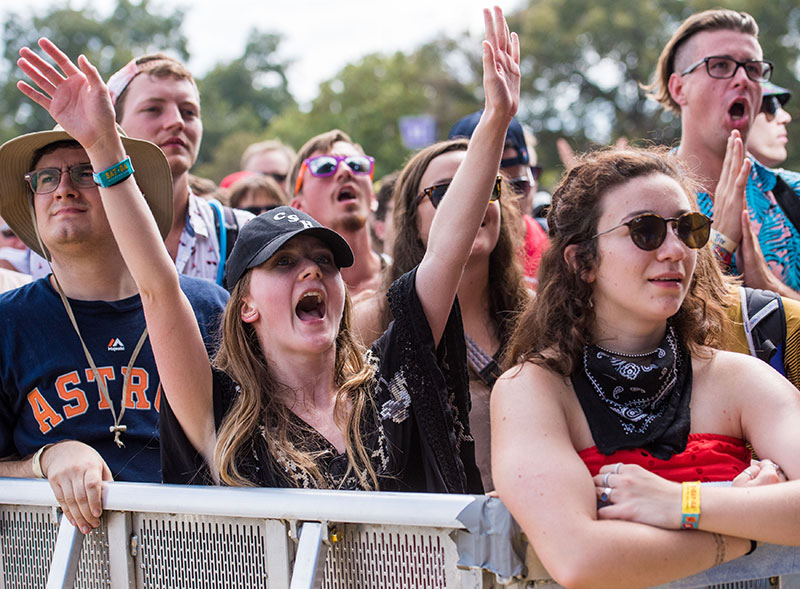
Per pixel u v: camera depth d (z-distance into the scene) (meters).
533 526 2.69
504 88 3.65
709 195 5.28
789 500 2.69
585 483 2.78
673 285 3.04
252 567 3.05
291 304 3.60
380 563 2.85
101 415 4.02
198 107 5.92
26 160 4.22
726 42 5.38
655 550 2.62
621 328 3.15
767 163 6.37
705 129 5.46
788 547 2.82
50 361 4.04
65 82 3.47
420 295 3.71
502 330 4.82
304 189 6.71
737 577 2.77
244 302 3.71
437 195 4.87
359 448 3.47
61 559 3.37
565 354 3.10
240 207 8.86
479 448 4.43
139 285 3.47
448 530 2.72
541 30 67.19
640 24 64.94
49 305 4.16
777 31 52.75
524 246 5.59
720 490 2.70
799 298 4.82
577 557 2.60
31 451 3.98
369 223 8.31
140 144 4.32
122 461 3.98
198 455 3.58
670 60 5.72
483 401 4.52
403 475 3.54
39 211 4.18
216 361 3.79
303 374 3.67
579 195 3.22
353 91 72.94
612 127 66.50
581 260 3.20
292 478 3.38
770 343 3.92
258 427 3.50
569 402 3.07
